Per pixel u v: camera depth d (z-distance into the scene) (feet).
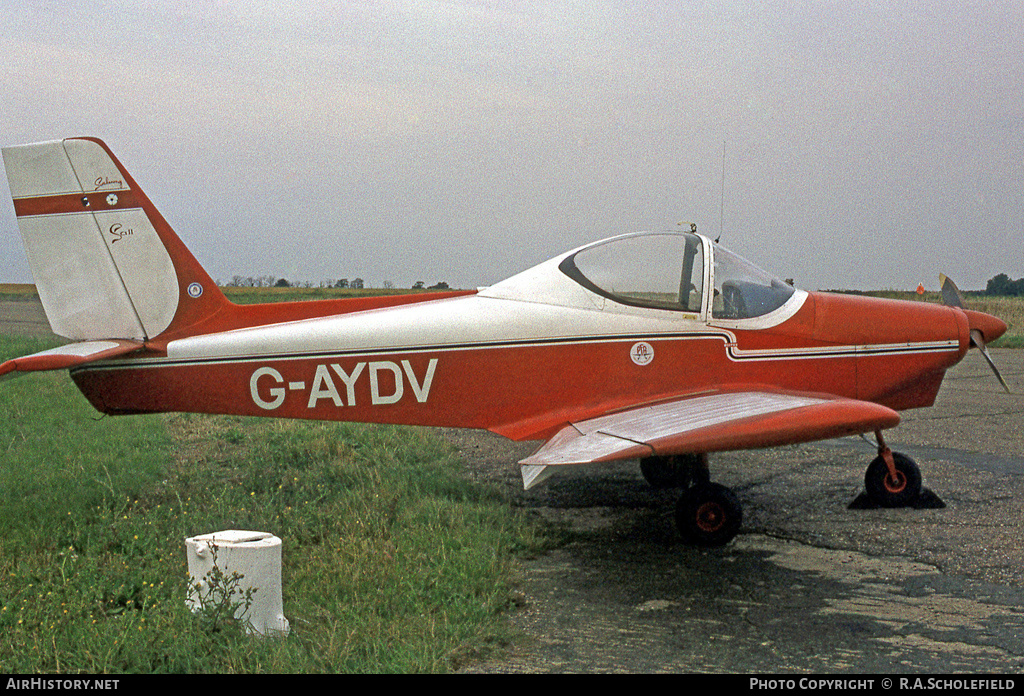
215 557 10.22
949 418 26.50
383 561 12.44
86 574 11.74
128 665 9.21
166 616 10.32
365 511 14.98
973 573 12.68
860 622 10.94
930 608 11.39
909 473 16.35
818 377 16.40
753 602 11.69
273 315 17.34
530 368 16.26
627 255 16.51
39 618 10.41
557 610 11.40
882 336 16.57
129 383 16.83
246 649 9.46
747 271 16.83
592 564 13.37
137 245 16.99
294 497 16.61
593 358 16.21
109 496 16.21
